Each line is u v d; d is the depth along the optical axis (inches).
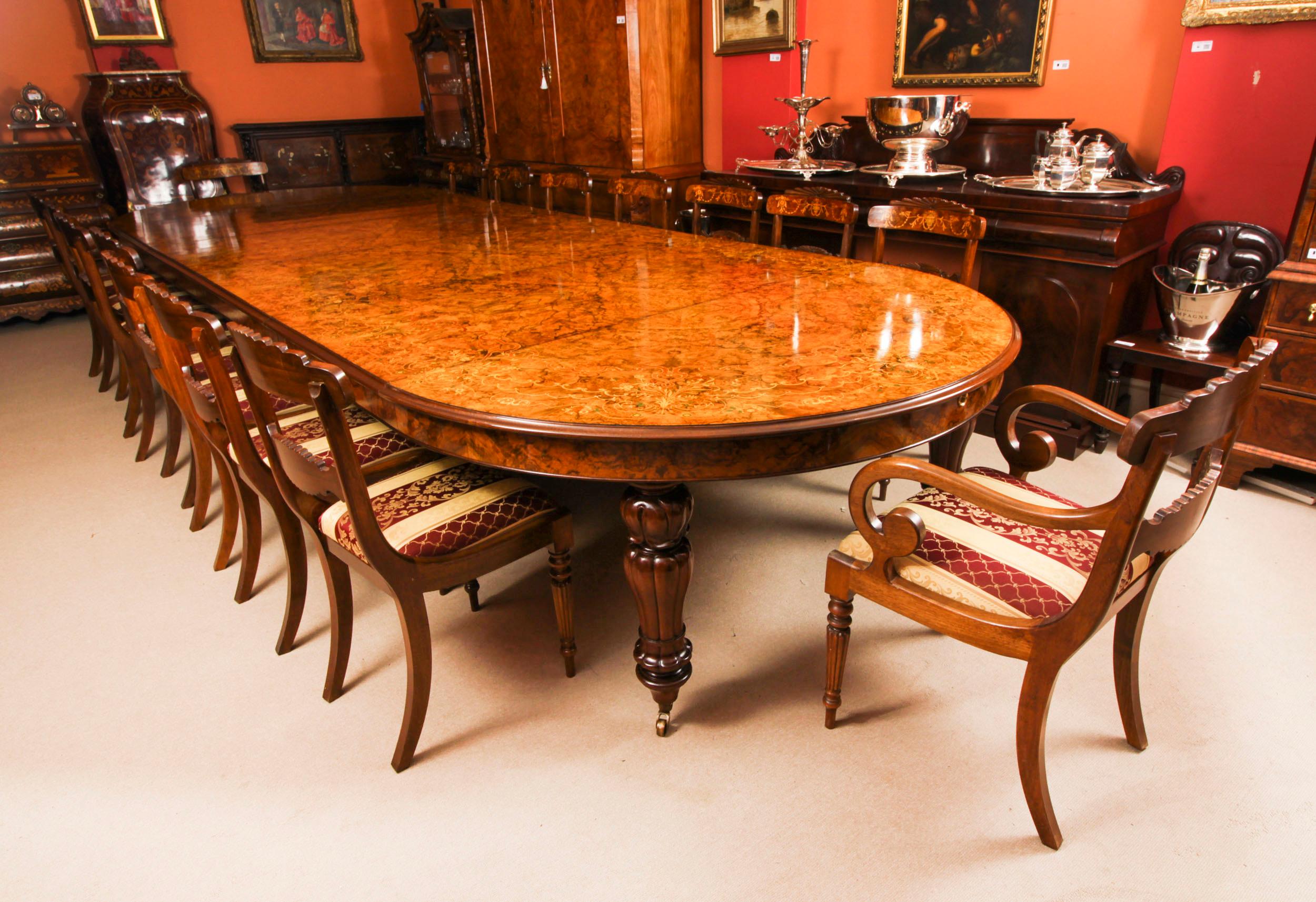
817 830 57.5
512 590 87.7
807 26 153.3
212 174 171.5
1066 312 109.3
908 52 140.0
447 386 58.9
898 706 69.1
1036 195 108.6
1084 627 48.0
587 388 57.8
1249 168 107.7
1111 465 111.1
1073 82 124.4
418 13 231.6
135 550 98.0
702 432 50.7
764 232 145.8
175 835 58.6
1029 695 52.4
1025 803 59.2
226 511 90.0
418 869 55.6
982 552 56.3
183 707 71.6
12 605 87.2
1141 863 54.2
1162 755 62.9
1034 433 65.6
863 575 58.4
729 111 173.8
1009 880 53.3
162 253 111.2
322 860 56.4
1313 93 100.6
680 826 58.1
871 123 129.3
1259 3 100.0
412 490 66.8
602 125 172.6
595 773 63.1
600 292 83.5
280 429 62.2
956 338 66.7
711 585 87.0
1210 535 92.6
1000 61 129.8
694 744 65.6
